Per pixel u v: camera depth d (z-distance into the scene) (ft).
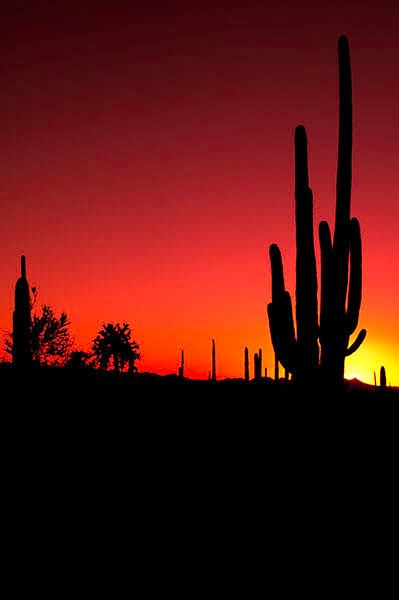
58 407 80.48
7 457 52.21
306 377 28.84
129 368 196.44
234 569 24.62
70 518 33.37
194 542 28.86
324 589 21.80
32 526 32.01
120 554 27.48
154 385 134.31
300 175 29.63
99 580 24.03
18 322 70.59
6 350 101.76
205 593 22.09
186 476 44.80
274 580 23.03
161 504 36.27
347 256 28.86
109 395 104.58
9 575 24.71
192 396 115.85
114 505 36.40
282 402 38.11
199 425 77.36
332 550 25.05
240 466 47.83
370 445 52.29
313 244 29.37
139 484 41.96
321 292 29.40
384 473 42.11
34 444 58.34
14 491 40.04
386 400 80.12
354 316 30.76
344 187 29.04
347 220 28.89
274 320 29.73
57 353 117.08
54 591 22.75
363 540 26.23
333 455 27.53
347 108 29.30
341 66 29.48
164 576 24.30
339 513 26.58
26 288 70.79
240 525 31.04
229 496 37.91
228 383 156.35
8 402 69.67
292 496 27.86
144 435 68.08
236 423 75.46
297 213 29.58
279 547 26.14
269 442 50.29
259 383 85.92
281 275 29.78
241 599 21.11
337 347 28.48
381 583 22.17
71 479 43.88
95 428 71.10
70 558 26.89
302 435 28.32
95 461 51.55
